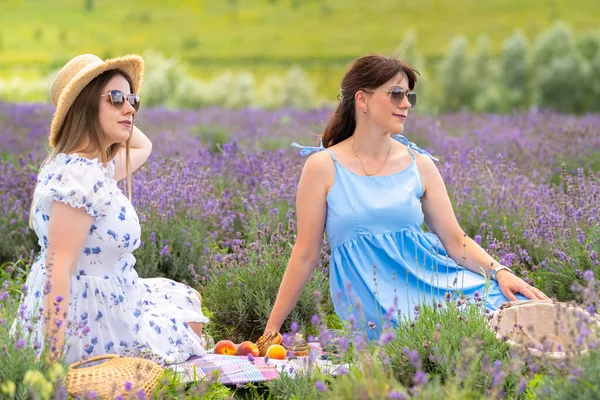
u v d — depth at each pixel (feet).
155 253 23.65
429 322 15.90
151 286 18.38
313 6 360.07
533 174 31.09
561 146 36.88
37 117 60.03
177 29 344.28
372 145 18.97
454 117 60.39
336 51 321.52
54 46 313.73
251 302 20.45
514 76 202.80
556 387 13.08
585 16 319.06
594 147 35.96
